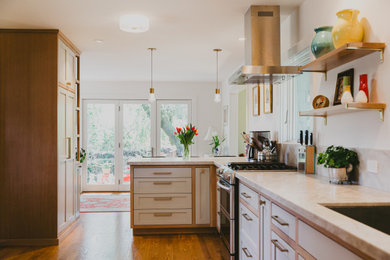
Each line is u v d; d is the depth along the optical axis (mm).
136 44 4379
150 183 3936
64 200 3930
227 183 3037
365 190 1838
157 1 2975
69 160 4125
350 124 2176
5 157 3641
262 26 3098
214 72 6422
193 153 7598
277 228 1817
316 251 1325
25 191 3652
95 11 3197
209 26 3650
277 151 3699
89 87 7469
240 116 6629
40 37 3674
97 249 3475
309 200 1539
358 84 2084
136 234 3996
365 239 953
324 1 2574
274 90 3926
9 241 3625
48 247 3555
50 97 3666
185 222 3961
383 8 1835
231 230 2842
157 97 7574
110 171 7477
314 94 2760
